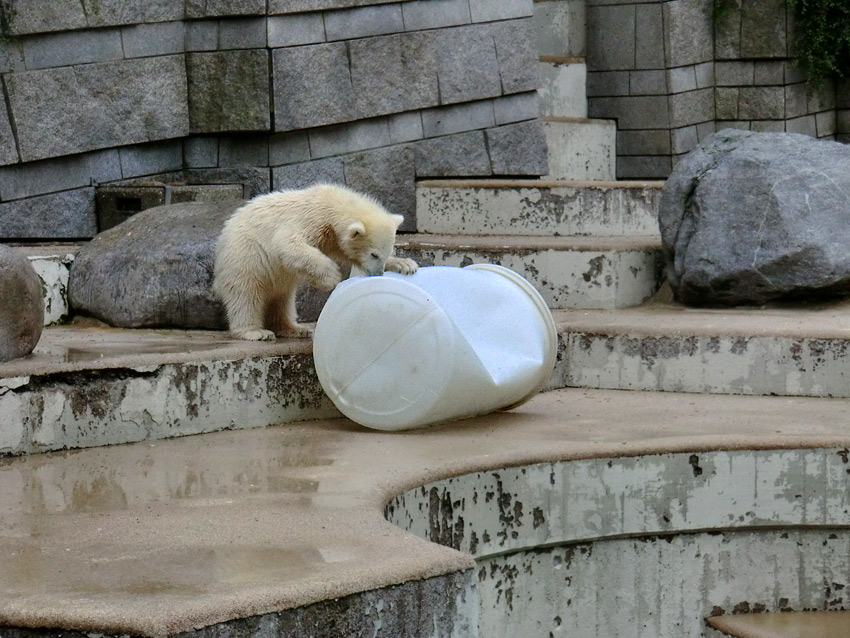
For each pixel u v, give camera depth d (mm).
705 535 8094
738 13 19656
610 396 10078
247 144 13734
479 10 15484
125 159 13172
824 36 19734
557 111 19000
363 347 8383
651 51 19297
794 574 8188
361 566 5148
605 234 14031
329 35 13930
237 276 9305
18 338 8117
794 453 8016
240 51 13391
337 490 6746
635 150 19656
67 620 4504
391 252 9328
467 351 8273
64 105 12445
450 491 7281
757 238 11727
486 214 14375
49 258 10523
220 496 6645
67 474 7160
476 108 15648
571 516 7781
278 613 4684
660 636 8109
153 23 13172
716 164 12227
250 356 8625
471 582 5297
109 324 10398
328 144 14211
